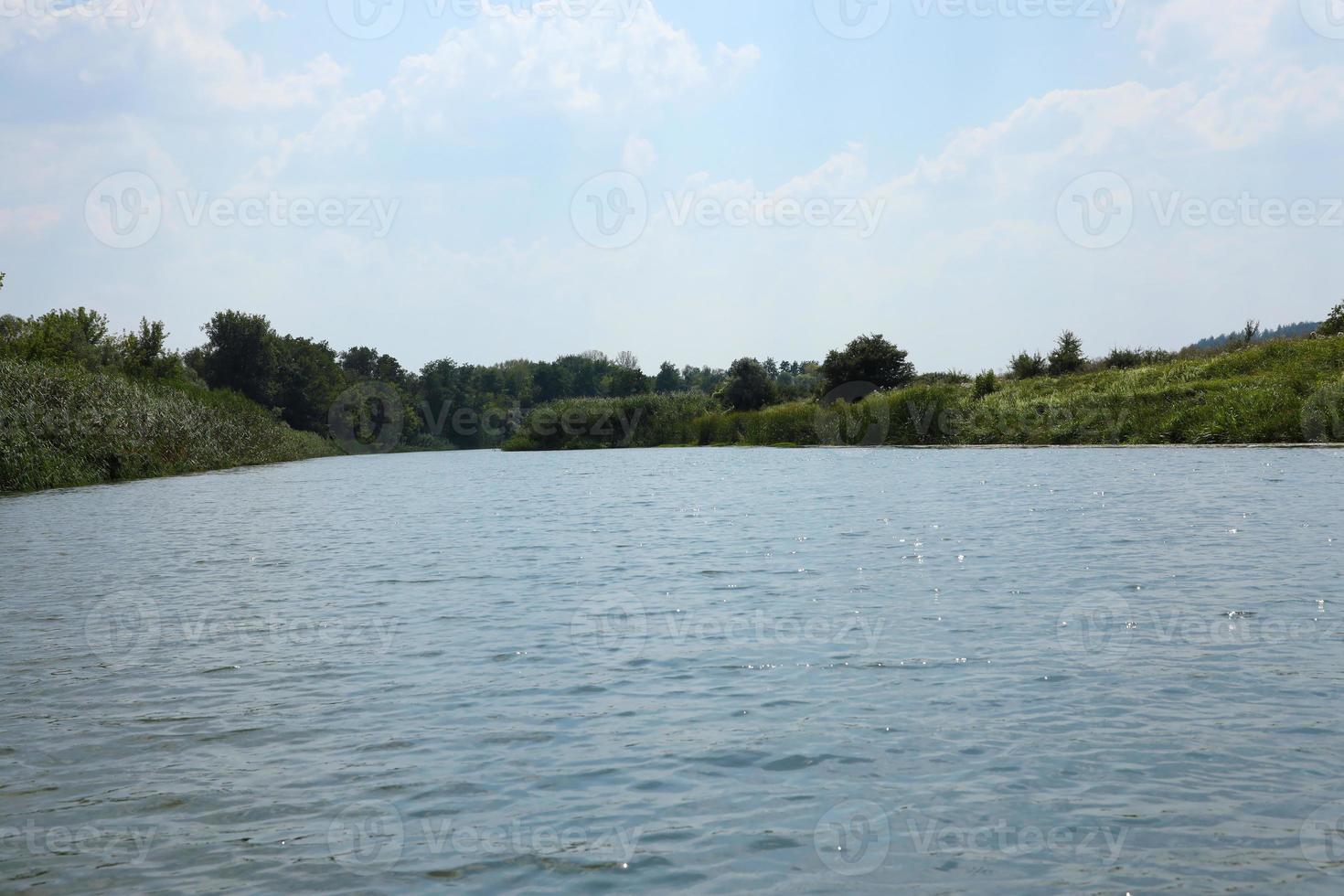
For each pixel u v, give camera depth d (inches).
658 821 184.4
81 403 1443.2
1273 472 844.0
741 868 165.5
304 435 3225.9
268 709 258.1
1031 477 922.1
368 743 230.4
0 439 1222.3
